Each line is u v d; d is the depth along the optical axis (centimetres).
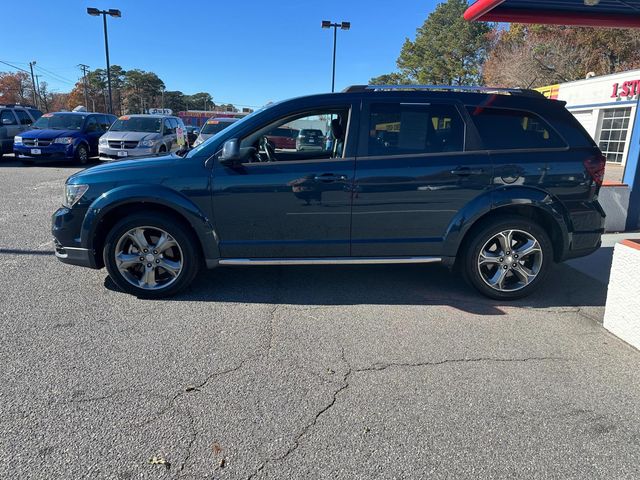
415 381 303
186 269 426
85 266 427
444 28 5338
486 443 246
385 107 422
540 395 289
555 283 495
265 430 252
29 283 463
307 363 322
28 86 8912
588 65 3359
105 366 312
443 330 378
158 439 243
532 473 225
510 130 427
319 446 241
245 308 414
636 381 307
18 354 325
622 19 531
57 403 270
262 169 412
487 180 418
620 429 258
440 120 423
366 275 511
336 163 416
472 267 435
